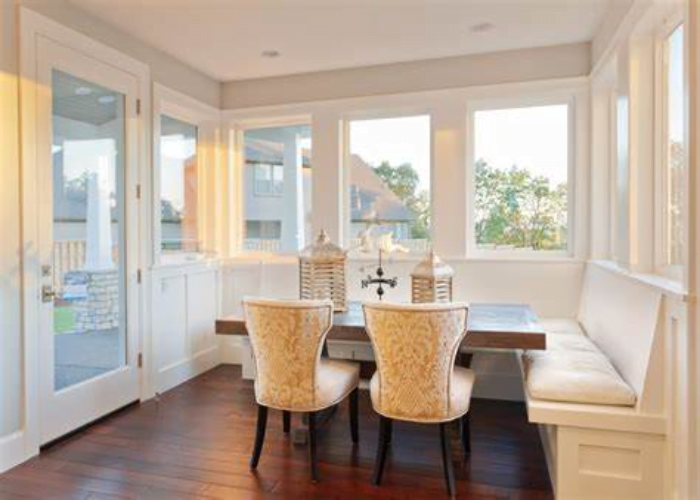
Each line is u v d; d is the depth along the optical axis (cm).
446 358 228
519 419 329
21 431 264
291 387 247
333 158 423
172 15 313
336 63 402
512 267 380
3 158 255
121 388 338
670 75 252
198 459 268
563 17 320
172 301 392
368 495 233
